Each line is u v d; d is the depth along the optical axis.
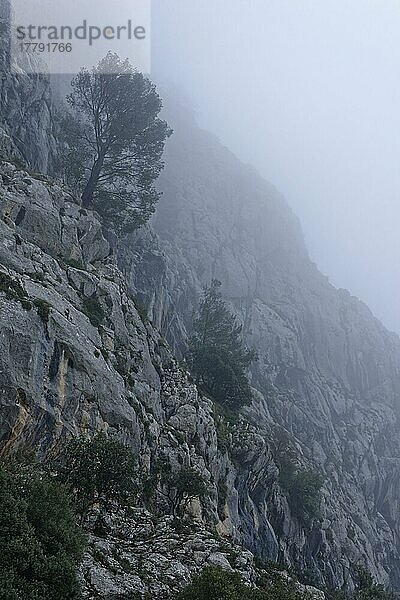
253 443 54.62
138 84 60.91
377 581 78.06
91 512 28.02
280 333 134.50
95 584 21.62
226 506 45.53
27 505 19.28
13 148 55.78
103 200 60.09
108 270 49.62
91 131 64.44
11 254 36.50
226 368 64.69
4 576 16.88
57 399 30.14
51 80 77.25
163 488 37.00
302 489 66.25
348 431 129.38
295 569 43.34
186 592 20.86
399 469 132.00
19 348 28.41
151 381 44.62
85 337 35.25
